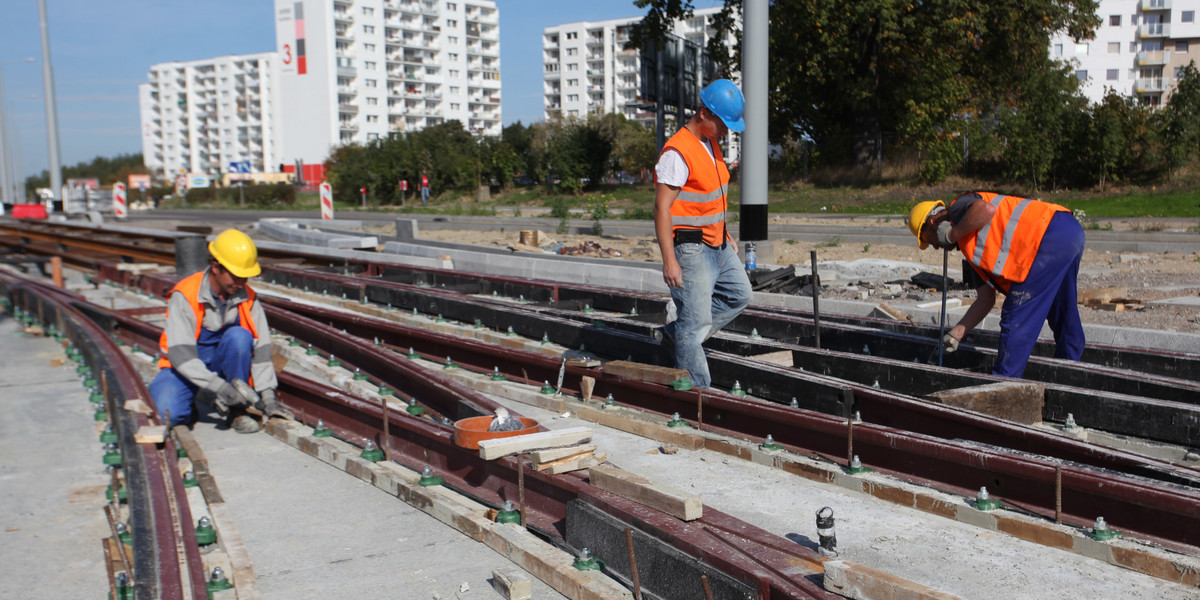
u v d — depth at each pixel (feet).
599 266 39.78
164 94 541.34
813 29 110.83
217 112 500.74
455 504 13.75
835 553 10.01
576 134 171.01
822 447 15.33
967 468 13.16
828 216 92.22
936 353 21.17
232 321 19.31
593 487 12.29
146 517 12.30
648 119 395.75
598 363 19.93
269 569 12.12
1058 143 109.19
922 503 13.06
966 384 17.49
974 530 12.25
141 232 66.64
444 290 33.63
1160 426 15.40
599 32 499.10
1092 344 22.38
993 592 10.36
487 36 496.64
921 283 37.11
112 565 12.00
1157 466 11.90
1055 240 17.76
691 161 16.89
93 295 44.93
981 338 22.35
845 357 19.99
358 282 36.50
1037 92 112.78
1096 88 276.82
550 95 519.60
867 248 54.19
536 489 13.37
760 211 45.73
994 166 119.65
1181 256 47.91
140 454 15.23
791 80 118.52
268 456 17.52
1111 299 31.04
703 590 9.51
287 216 128.77
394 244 56.18
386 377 22.07
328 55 397.39
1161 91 269.23
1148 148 108.58
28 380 25.46
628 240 68.03
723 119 16.74
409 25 445.37
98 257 58.34
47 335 33.24
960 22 102.73
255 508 14.55
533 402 20.57
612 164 181.98
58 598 11.77
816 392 16.93
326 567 12.15
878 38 106.73
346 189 210.38
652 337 23.07
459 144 209.05
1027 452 13.62
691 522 10.81
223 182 378.32
